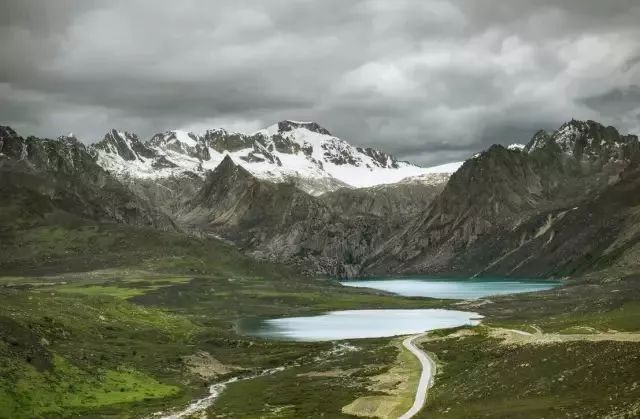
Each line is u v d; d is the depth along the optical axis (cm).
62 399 12225
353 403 12262
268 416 11850
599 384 9362
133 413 12138
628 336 12456
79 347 16225
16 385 12012
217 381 15950
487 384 11200
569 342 12000
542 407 9050
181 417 11862
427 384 13612
